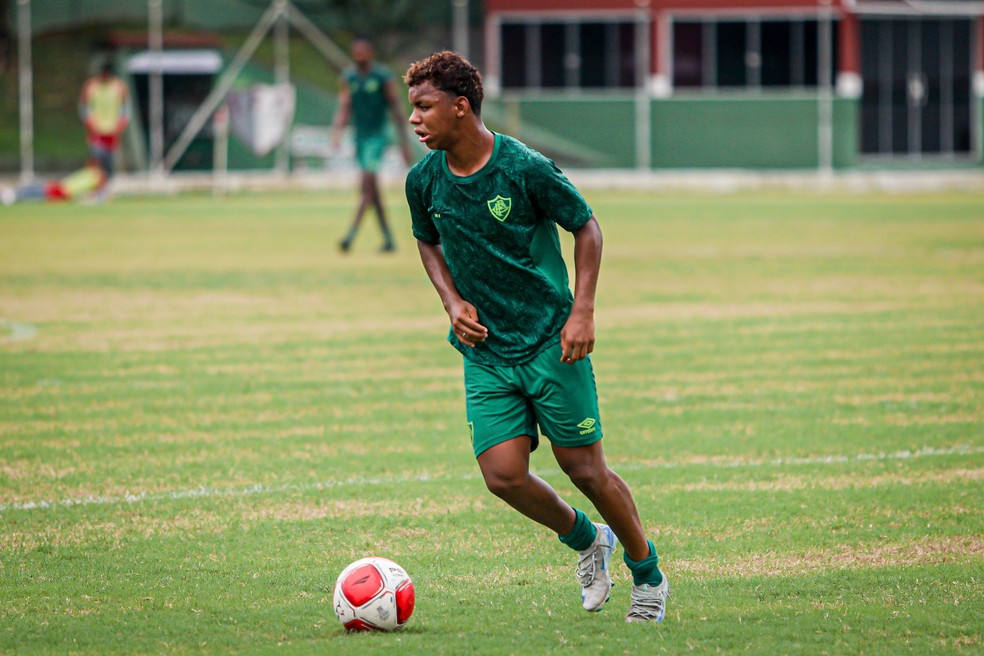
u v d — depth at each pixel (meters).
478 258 16.75
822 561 20.02
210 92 111.94
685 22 129.00
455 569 19.86
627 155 117.00
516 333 16.91
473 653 15.86
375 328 43.34
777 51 128.75
